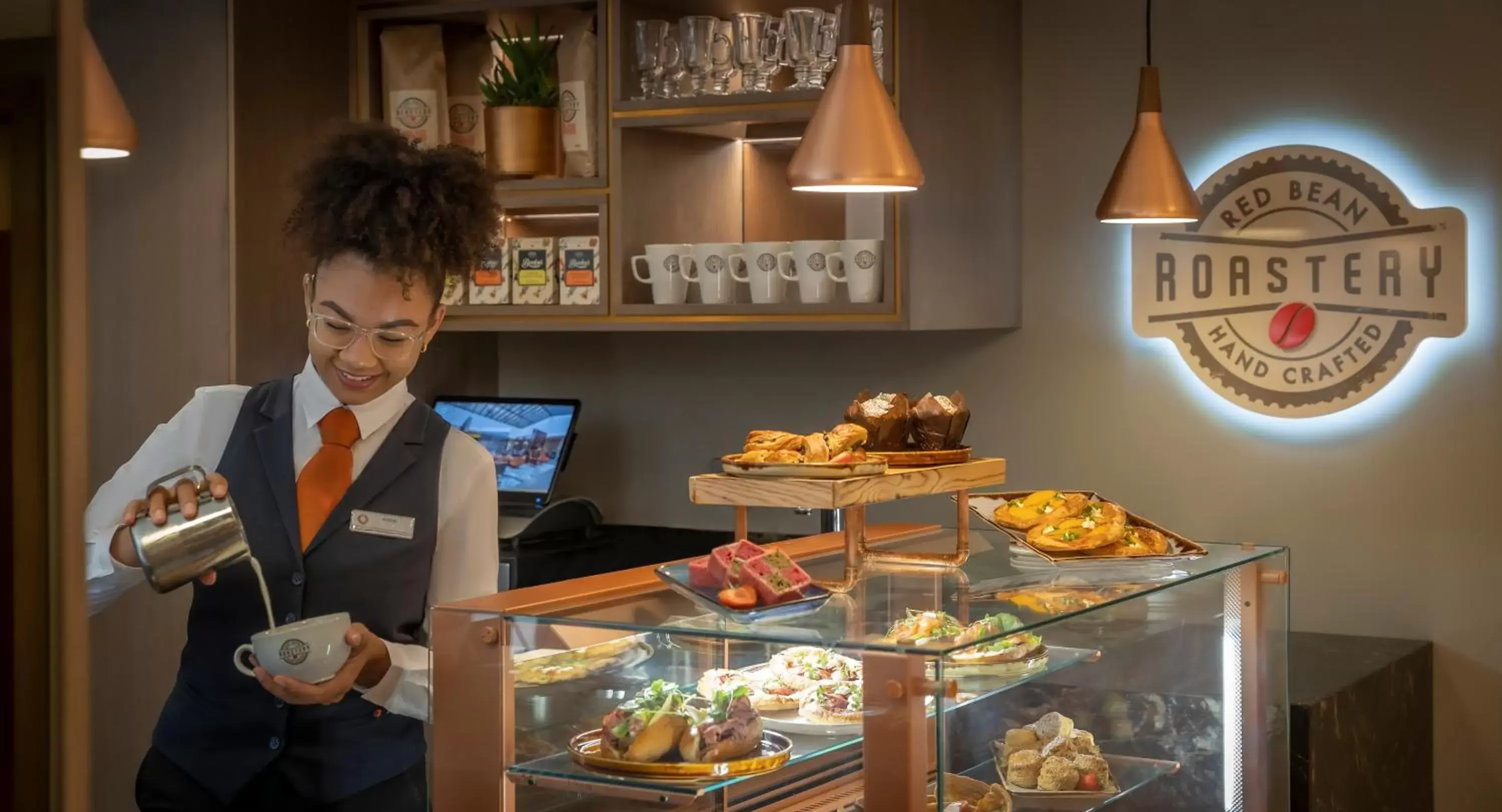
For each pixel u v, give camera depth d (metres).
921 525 2.39
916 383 3.64
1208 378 3.35
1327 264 3.24
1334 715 2.67
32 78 0.93
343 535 2.08
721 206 3.57
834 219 3.45
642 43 3.28
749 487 1.83
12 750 0.94
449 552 2.20
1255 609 2.11
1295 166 3.26
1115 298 3.45
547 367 4.02
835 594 1.75
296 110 3.38
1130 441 3.44
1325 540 3.27
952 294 3.20
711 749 1.54
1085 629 1.72
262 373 3.30
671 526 3.88
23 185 0.93
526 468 3.64
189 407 2.17
